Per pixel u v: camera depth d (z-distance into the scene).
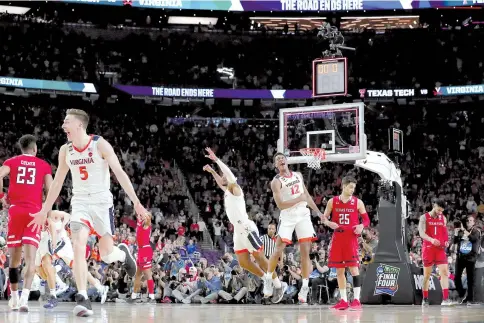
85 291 6.24
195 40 33.69
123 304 12.91
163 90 30.33
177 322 5.51
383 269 12.80
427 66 32.31
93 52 32.12
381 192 13.09
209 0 26.52
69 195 25.61
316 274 14.79
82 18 32.66
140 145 31.39
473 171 29.78
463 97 30.11
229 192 9.84
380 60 32.84
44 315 6.88
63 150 6.41
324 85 17.84
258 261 10.19
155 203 26.56
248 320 6.02
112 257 6.56
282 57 33.72
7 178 24.94
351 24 33.47
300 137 15.24
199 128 33.16
